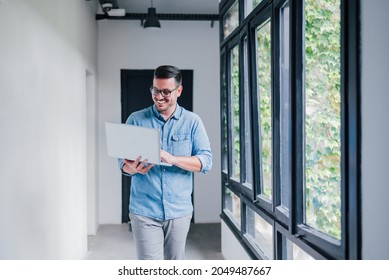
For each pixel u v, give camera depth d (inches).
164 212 92.5
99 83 229.1
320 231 78.2
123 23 229.6
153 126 94.2
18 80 91.2
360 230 58.4
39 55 108.0
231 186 153.8
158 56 231.9
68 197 143.4
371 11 54.9
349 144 59.7
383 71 52.4
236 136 154.9
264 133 118.3
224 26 165.6
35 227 104.2
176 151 94.0
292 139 84.8
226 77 158.2
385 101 52.1
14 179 88.6
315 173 82.7
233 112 157.9
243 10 129.5
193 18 227.1
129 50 230.5
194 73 233.3
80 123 166.9
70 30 147.3
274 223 99.9
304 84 84.4
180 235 95.6
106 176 230.7
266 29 115.0
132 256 173.0
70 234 146.8
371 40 55.0
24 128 95.3
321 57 79.3
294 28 83.7
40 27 109.0
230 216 158.9
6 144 83.4
